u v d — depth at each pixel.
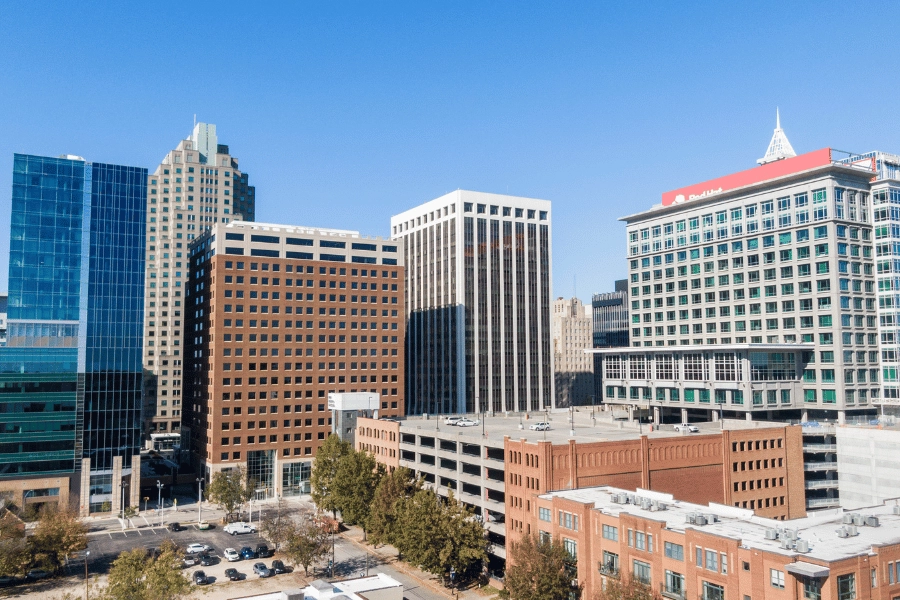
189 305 191.50
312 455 173.88
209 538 128.25
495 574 105.56
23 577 101.75
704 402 152.38
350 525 137.50
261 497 166.38
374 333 186.62
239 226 174.62
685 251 179.00
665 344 183.25
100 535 130.50
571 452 96.88
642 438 103.25
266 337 172.25
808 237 149.75
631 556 75.56
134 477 150.12
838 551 61.78
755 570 62.22
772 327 155.88
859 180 151.12
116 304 152.38
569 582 81.44
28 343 143.12
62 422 144.00
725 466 110.62
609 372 181.00
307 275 179.12
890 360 147.25
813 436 133.00
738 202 165.50
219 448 163.88
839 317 143.38
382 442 148.88
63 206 150.25
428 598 96.00
